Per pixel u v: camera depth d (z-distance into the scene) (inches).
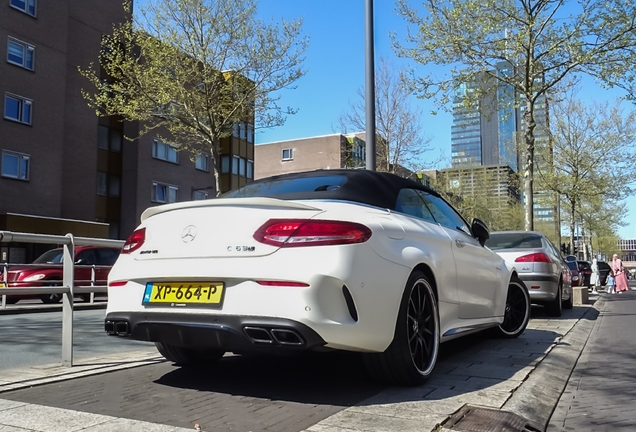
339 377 166.1
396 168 959.0
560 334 279.9
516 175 1198.3
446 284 173.9
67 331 181.2
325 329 124.9
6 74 959.0
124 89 861.8
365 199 158.6
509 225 1995.6
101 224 1122.7
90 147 1162.0
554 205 1306.6
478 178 1701.5
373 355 145.4
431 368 159.8
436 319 164.4
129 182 1277.1
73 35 1139.9
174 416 125.3
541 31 609.6
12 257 919.0
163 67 836.0
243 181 1589.6
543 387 164.9
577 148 1119.6
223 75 872.3
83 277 505.0
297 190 166.2
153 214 152.8
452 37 616.7
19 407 130.6
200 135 885.2
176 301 137.7
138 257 147.5
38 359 200.4
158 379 163.6
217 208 140.6
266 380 162.6
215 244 135.8
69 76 1126.4
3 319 346.0
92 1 1182.9
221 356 194.1
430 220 186.2
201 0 807.7
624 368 209.6
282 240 129.8
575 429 134.9
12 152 960.3
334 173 172.6
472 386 156.1
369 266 135.0
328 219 132.5
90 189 1157.1
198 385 155.8
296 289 125.3
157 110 878.4
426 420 121.1
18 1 990.4
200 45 823.7
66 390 149.6
